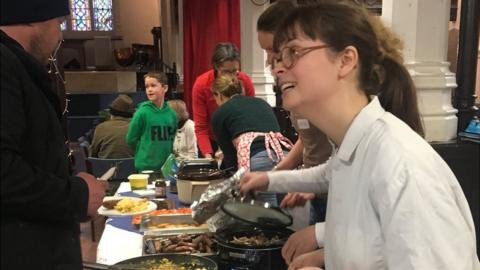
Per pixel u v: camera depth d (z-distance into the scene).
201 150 3.19
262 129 2.27
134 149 3.69
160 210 2.05
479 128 2.74
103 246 1.75
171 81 7.12
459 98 2.88
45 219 1.08
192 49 4.96
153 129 3.54
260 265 1.39
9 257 1.02
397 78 1.00
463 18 2.85
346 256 0.92
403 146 0.85
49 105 1.13
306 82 0.91
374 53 0.94
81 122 8.41
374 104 0.94
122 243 1.77
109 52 11.21
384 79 1.00
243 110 2.29
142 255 1.56
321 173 1.49
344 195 0.94
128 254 1.66
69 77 9.18
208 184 2.15
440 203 0.79
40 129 1.08
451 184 0.85
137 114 3.55
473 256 0.85
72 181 1.12
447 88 2.73
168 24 8.73
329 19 0.90
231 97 2.41
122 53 10.32
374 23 0.97
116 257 1.64
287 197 1.68
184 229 1.82
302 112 0.96
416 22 2.64
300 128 1.75
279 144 2.23
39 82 1.12
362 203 0.90
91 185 1.18
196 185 2.15
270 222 1.42
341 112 0.94
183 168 2.41
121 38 11.49
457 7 4.39
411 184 0.80
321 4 0.94
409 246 0.78
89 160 3.53
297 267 1.18
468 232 0.82
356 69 0.93
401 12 2.64
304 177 1.51
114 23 11.50
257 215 1.42
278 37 0.95
